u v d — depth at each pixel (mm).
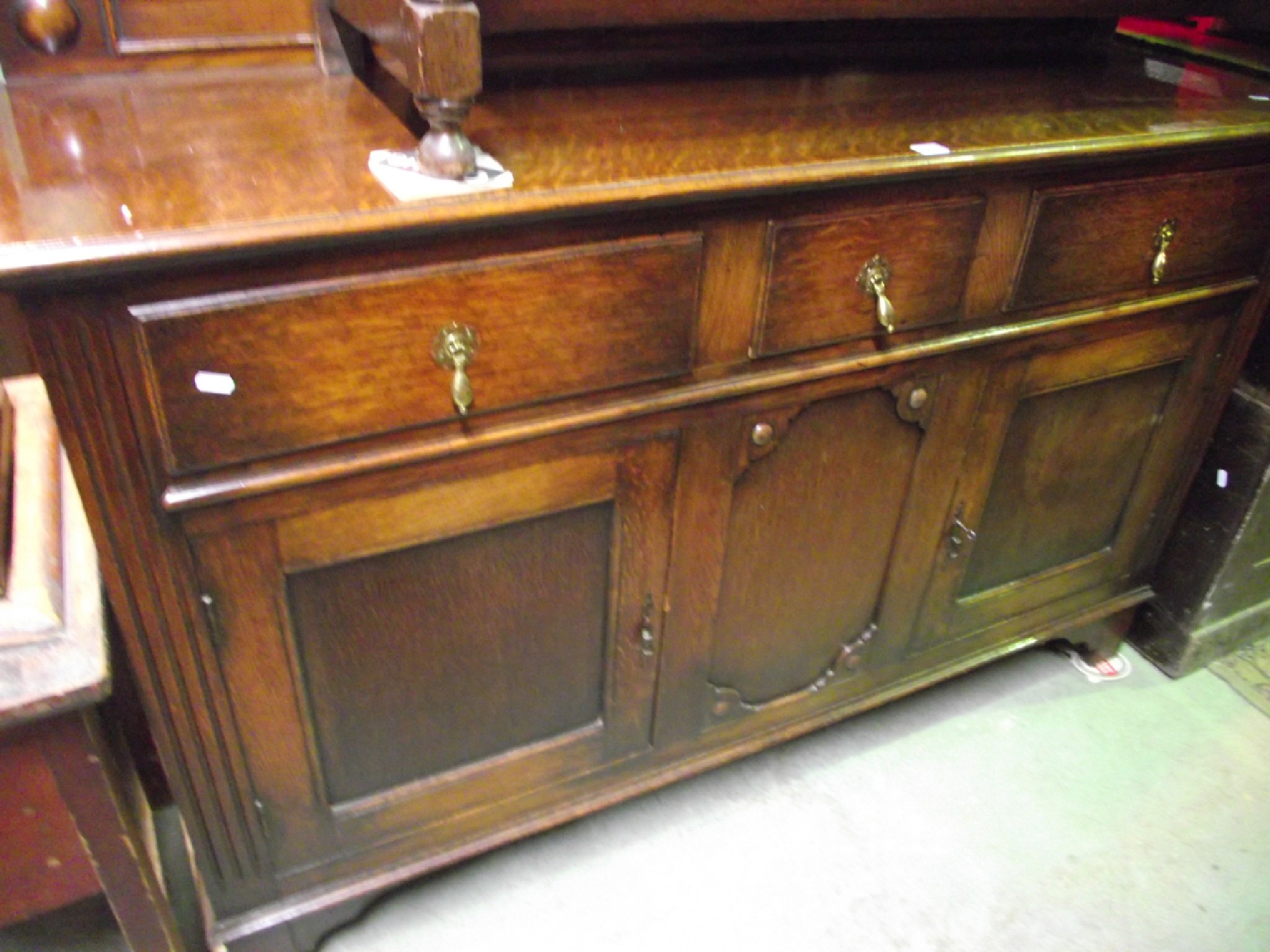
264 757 831
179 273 598
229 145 720
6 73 834
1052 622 1322
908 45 1129
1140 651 1475
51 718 678
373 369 682
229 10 895
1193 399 1193
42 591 704
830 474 968
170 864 1050
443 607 841
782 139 804
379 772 911
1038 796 1231
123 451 640
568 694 973
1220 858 1169
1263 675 1446
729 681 1075
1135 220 967
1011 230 899
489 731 950
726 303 798
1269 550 1371
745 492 927
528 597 880
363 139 747
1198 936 1081
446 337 692
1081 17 1192
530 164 710
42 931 1016
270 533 721
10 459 824
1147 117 943
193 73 899
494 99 861
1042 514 1185
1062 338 1012
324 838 912
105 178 644
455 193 646
